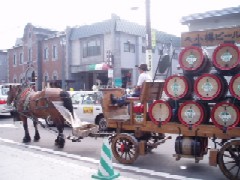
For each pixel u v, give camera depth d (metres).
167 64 7.61
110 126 7.96
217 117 6.14
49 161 7.55
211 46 7.44
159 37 30.25
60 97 9.39
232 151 5.97
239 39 6.88
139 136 7.43
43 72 34.78
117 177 5.61
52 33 37.16
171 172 6.72
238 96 5.91
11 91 10.99
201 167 7.11
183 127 6.62
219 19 15.12
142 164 7.40
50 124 13.52
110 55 23.48
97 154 8.46
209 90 6.21
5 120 17.36
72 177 6.20
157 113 6.98
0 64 44.12
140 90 7.85
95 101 12.47
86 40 29.16
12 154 8.31
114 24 26.39
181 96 6.55
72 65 30.58
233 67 6.03
